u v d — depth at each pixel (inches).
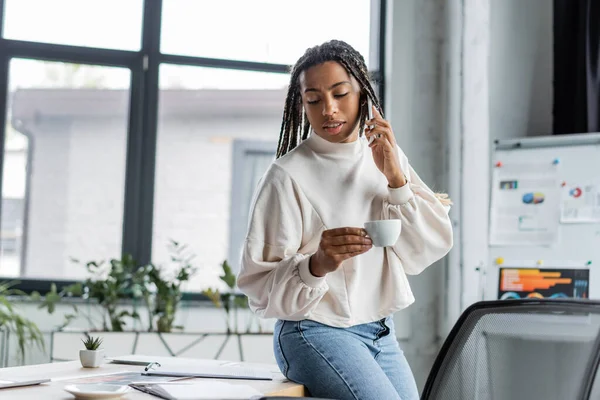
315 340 70.4
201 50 177.0
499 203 157.6
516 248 154.9
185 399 50.6
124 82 175.0
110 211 173.8
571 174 153.0
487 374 53.4
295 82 76.7
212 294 154.5
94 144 174.2
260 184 74.1
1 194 169.6
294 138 79.4
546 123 167.9
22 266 170.1
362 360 69.9
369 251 74.3
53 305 147.8
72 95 173.6
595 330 47.5
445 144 172.9
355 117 74.5
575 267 149.5
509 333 53.0
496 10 166.9
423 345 168.2
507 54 166.9
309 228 73.6
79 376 66.4
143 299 160.4
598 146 151.7
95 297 151.6
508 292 154.0
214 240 180.4
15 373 69.5
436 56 175.6
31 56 170.6
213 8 177.6
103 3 173.5
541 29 169.9
